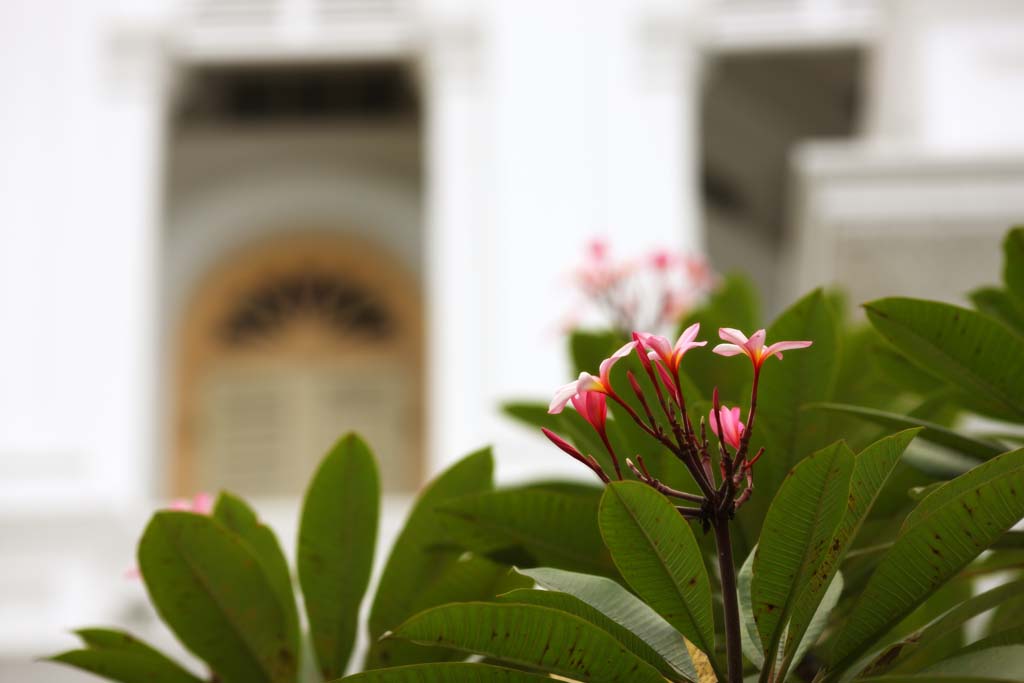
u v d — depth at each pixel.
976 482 1.30
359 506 1.68
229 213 16.05
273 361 15.57
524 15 12.16
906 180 6.70
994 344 1.54
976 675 1.24
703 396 1.89
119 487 10.90
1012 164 6.72
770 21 12.35
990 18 9.28
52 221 11.60
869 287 6.75
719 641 1.59
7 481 10.77
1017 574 2.05
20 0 12.13
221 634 1.67
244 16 12.70
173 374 15.45
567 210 11.55
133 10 12.23
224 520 1.73
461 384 11.23
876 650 1.44
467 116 11.97
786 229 16.88
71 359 11.25
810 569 1.27
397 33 12.58
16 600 9.90
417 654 1.70
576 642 1.26
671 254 3.22
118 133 11.92
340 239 16.12
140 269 11.60
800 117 16.47
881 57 10.17
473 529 1.65
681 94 11.88
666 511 1.22
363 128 16.36
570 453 1.31
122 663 1.65
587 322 6.93
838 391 2.00
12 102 11.89
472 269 11.55
